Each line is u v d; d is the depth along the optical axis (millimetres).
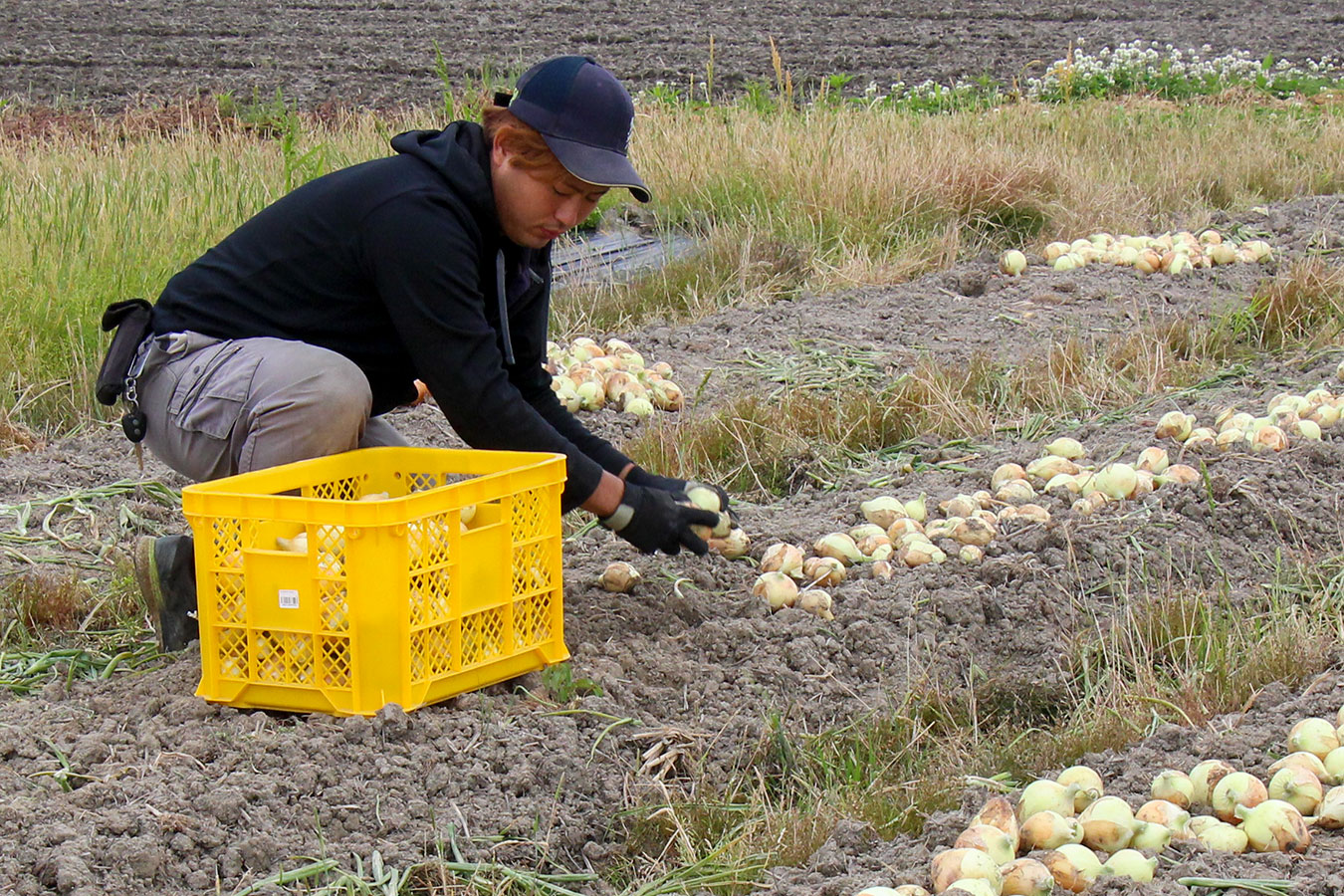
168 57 19766
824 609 4051
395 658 3215
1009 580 4250
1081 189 10820
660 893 2879
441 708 3379
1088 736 3385
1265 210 10898
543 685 3539
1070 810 2926
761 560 4520
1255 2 28500
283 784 3045
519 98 3328
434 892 2834
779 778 3414
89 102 16859
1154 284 8594
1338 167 12828
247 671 3309
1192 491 4789
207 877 2801
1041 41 23953
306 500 3131
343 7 25266
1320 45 23875
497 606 3447
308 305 3541
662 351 7434
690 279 8805
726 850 2994
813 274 9117
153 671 3609
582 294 8531
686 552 4480
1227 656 3740
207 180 9078
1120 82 18906
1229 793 2928
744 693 3666
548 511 3520
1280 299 7441
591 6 26656
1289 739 3133
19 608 4055
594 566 4395
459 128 3445
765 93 15148
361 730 3186
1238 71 19938
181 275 3668
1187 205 11344
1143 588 4289
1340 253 9266
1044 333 7543
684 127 12305
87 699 3529
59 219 7457
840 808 3139
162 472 5434
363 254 3430
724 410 5949
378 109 16469
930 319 7965
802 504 5219
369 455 3736
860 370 6801
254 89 16031
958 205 10359
